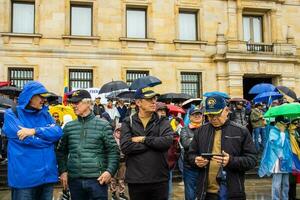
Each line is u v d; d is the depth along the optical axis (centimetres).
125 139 689
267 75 3094
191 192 965
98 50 2855
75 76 2827
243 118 1925
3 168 1644
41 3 2783
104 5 2892
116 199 1212
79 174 707
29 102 703
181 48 3025
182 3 3050
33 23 2808
